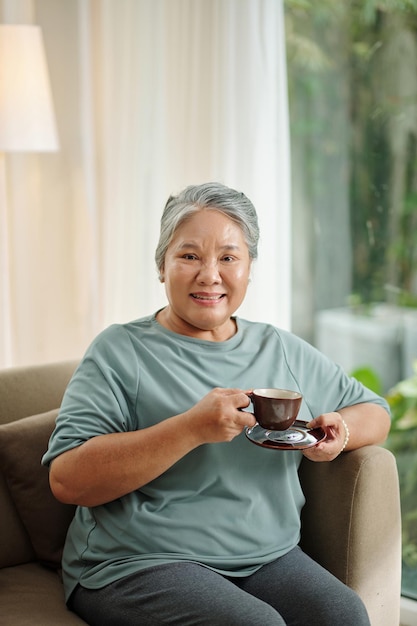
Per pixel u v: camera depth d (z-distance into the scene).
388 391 2.63
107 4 2.75
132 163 2.78
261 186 2.51
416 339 2.55
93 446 1.64
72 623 1.67
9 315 3.04
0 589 1.81
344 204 2.63
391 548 1.82
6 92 2.72
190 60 2.59
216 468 1.72
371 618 1.81
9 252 3.02
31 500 1.90
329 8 2.57
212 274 1.76
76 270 2.97
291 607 1.65
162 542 1.67
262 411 1.64
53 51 2.90
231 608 1.53
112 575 1.67
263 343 1.91
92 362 1.77
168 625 1.57
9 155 2.97
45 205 2.98
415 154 2.50
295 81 2.65
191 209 1.79
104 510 1.72
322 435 1.76
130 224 2.81
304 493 1.88
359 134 2.58
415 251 2.53
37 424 1.94
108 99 2.79
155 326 1.86
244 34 2.47
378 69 2.52
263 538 1.74
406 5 2.45
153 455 1.61
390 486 1.80
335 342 2.71
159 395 1.74
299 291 2.74
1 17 2.90
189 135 2.62
